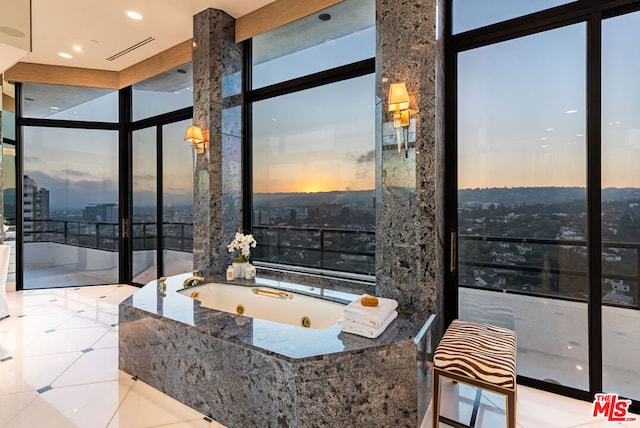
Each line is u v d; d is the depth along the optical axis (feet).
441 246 8.75
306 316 9.65
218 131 12.20
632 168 7.20
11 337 10.70
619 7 7.23
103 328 11.48
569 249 7.86
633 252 7.20
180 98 15.47
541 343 8.18
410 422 6.23
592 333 7.51
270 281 11.20
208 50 11.93
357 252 10.98
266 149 12.91
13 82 16.03
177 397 7.38
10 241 16.25
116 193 17.58
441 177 8.78
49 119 16.70
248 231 13.24
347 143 11.16
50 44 14.11
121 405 7.20
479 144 8.86
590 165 7.53
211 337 6.74
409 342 6.24
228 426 6.50
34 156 16.66
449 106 9.16
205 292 10.86
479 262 8.92
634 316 7.22
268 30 11.82
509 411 5.51
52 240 17.03
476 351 6.15
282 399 5.74
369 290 10.03
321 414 5.66
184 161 15.80
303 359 5.58
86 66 16.29
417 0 8.27
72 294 15.71
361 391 5.91
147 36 13.51
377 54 8.91
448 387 8.00
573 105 7.77
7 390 7.72
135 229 17.47
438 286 8.41
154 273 16.84
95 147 17.43
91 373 8.51
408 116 8.27
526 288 8.37
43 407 7.09
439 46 8.46
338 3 10.54
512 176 8.50
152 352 7.91
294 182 12.28
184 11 11.92
